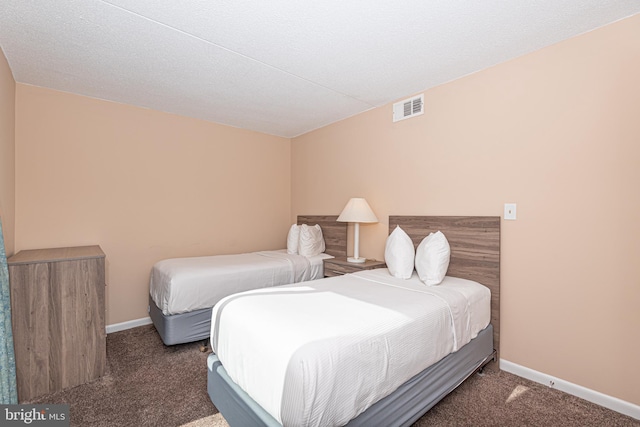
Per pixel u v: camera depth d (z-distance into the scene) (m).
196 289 2.49
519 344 2.13
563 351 1.94
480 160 2.36
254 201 4.07
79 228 2.83
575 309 1.90
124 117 3.07
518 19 1.75
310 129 4.01
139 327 3.08
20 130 2.54
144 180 3.19
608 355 1.77
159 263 2.94
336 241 3.62
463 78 2.47
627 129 1.72
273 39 1.96
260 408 1.29
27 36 1.90
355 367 1.20
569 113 1.93
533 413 1.70
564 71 1.95
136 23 1.78
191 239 3.52
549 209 2.01
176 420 1.66
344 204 3.57
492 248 2.25
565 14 1.71
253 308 1.58
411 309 1.59
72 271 2.03
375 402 1.30
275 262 3.04
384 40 1.97
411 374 1.45
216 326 1.69
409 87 2.70
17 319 1.86
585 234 1.86
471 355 1.94
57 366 1.97
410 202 2.86
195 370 2.19
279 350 1.19
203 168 3.61
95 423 1.63
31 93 2.60
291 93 2.83
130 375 2.12
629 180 1.71
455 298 1.85
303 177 4.20
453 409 1.73
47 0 1.58
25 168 2.57
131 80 2.55
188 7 1.65
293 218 4.38
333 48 2.07
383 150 3.12
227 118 3.55
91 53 2.12
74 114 2.81
